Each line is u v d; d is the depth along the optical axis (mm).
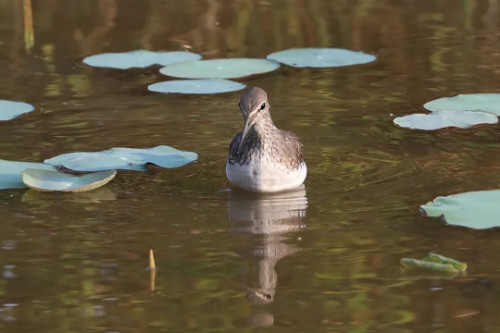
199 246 11453
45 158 14586
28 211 12641
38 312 9922
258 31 21578
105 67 18688
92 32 21375
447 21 21812
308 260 11047
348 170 14117
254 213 12516
